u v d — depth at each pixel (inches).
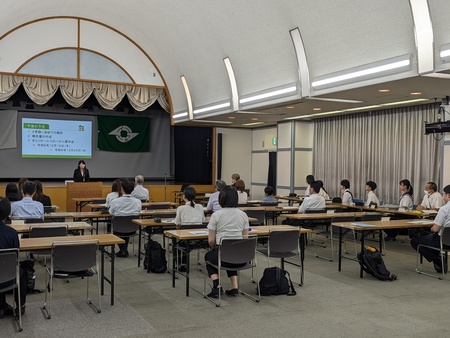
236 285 198.7
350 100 338.3
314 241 339.3
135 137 577.3
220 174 567.8
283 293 199.5
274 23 317.4
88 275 169.3
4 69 427.2
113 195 299.7
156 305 182.1
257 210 296.7
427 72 231.6
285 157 498.3
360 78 273.4
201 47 406.6
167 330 154.7
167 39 437.4
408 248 318.3
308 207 293.3
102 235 190.9
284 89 339.6
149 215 276.5
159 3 389.4
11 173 516.1
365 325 162.6
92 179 557.9
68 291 199.5
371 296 199.5
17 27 430.3
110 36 474.3
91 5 426.0
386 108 391.9
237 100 400.5
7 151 513.7
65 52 455.8
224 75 406.0
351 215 271.1
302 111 413.4
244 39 354.3
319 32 289.4
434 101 343.3
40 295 193.0
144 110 545.3
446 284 221.8
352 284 219.3
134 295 195.6
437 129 316.5
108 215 264.4
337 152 458.6
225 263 185.0
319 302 189.3
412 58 240.1
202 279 224.8
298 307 182.1
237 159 581.9
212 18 365.1
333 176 462.9
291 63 328.2
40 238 180.5
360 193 431.5
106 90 476.1
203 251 296.8
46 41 445.7
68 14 448.1
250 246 181.9
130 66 487.2
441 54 223.0
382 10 243.9
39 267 245.9
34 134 525.3
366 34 260.7
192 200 226.5
